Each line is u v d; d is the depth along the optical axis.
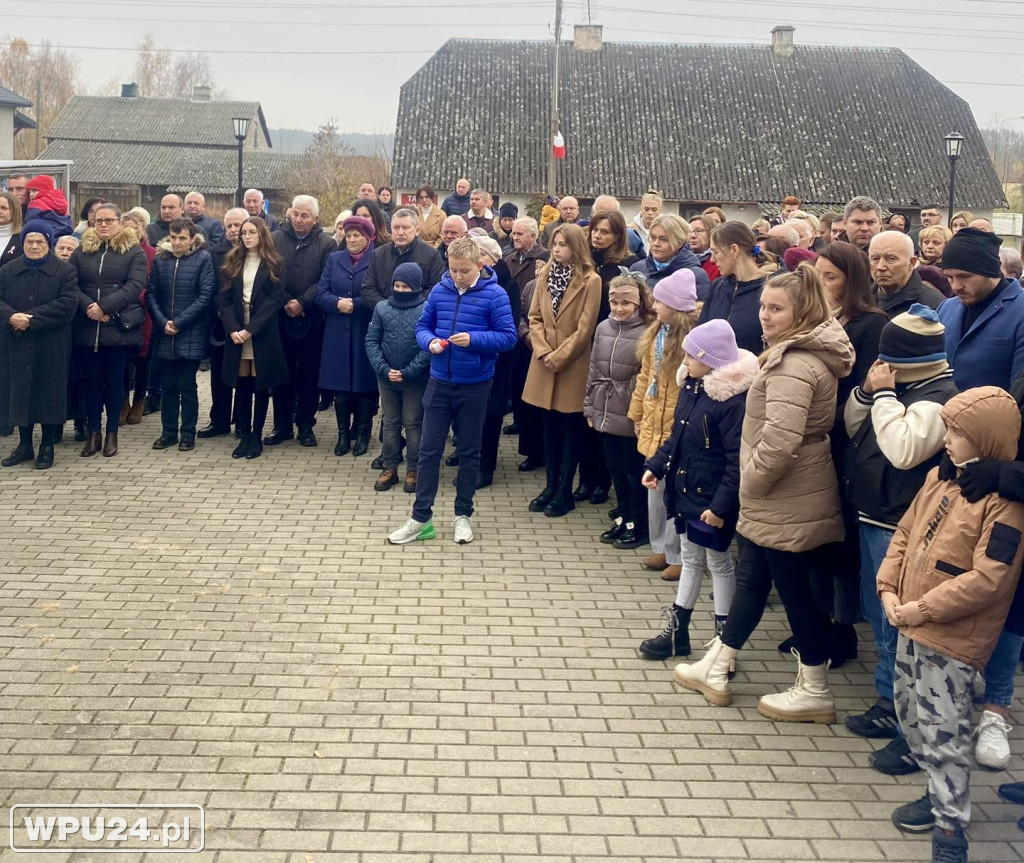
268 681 5.44
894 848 4.19
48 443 9.25
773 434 4.87
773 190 41.78
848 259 5.32
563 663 5.79
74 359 9.48
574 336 8.08
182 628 6.07
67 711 5.05
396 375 8.58
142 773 4.53
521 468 9.84
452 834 4.17
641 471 7.59
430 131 43.41
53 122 59.59
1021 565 4.07
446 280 7.71
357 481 9.19
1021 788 4.52
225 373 9.55
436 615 6.38
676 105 44.75
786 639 6.15
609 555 7.55
